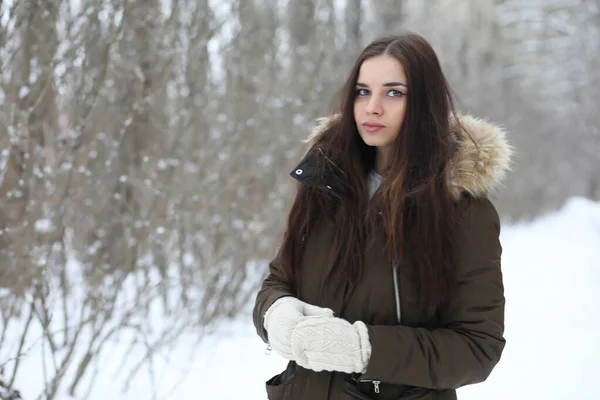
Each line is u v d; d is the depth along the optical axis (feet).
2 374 13.48
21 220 15.96
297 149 27.30
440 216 7.33
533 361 21.08
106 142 20.08
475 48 99.09
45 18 16.47
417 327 7.49
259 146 25.76
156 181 20.53
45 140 16.99
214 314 20.90
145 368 17.67
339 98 8.45
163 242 20.86
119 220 20.08
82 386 15.96
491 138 7.49
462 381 7.04
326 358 6.89
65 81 17.22
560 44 99.40
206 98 23.44
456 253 7.37
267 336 7.97
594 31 89.04
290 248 8.32
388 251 7.45
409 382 6.91
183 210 22.02
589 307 29.48
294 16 29.91
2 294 15.93
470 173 7.33
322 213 8.25
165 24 21.12
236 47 25.16
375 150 8.41
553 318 27.63
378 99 7.70
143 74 20.17
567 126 110.01
